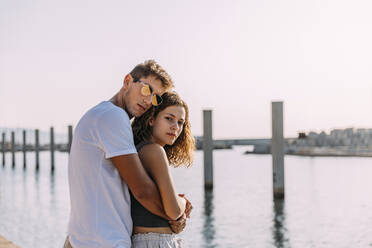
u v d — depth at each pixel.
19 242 8.29
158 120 2.23
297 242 8.03
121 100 2.19
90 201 1.93
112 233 1.91
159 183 2.02
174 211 2.04
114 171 1.97
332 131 54.44
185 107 2.38
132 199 2.07
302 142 54.69
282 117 11.98
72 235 1.97
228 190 16.34
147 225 2.04
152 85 2.13
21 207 12.59
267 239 8.27
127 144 1.93
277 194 12.27
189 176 23.45
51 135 28.39
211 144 14.72
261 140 61.75
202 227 9.36
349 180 20.33
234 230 9.04
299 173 24.92
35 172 28.47
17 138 123.00
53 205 12.98
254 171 27.11
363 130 53.69
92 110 1.99
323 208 11.76
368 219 10.13
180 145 2.53
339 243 7.94
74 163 1.99
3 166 36.28
